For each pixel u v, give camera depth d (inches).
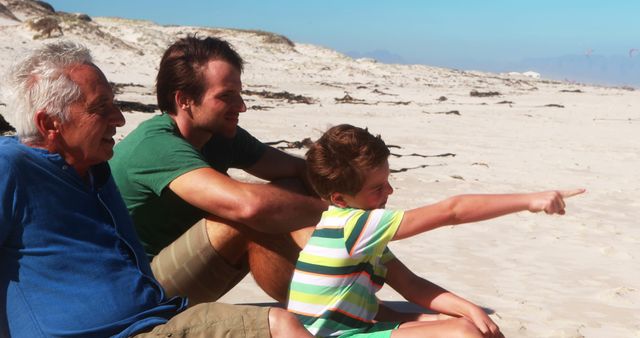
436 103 1138.7
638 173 465.4
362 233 109.8
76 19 1701.5
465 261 224.2
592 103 1360.7
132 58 1568.7
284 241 129.2
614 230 283.6
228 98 135.0
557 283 204.2
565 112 1051.3
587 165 492.7
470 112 956.0
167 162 127.8
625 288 197.2
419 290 126.5
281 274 131.7
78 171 104.3
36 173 98.2
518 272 214.5
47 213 98.5
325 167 111.1
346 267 111.7
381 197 113.7
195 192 125.6
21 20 2018.9
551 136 685.9
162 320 100.7
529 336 156.3
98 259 101.5
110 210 105.7
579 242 259.8
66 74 99.6
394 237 110.3
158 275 134.3
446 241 250.2
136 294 103.0
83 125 100.5
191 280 133.2
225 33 2465.6
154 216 134.7
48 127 99.9
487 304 179.8
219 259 131.8
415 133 642.8
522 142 618.8
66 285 99.0
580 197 361.1
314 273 112.9
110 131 103.6
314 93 1261.1
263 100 942.4
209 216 132.6
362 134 111.6
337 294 112.4
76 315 98.1
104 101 101.6
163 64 135.8
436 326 110.3
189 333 98.0
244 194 123.4
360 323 114.9
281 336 97.9
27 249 98.0
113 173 133.1
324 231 113.5
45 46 101.8
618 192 381.4
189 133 137.6
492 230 270.8
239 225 129.5
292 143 472.1
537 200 105.7
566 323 167.5
